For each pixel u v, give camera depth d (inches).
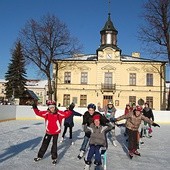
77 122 1117.7
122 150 452.8
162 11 1455.5
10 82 1980.8
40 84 3531.0
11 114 1104.2
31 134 623.5
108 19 2058.3
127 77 1893.5
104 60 1892.2
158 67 1891.0
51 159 354.3
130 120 383.2
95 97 1893.5
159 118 1233.4
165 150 466.9
